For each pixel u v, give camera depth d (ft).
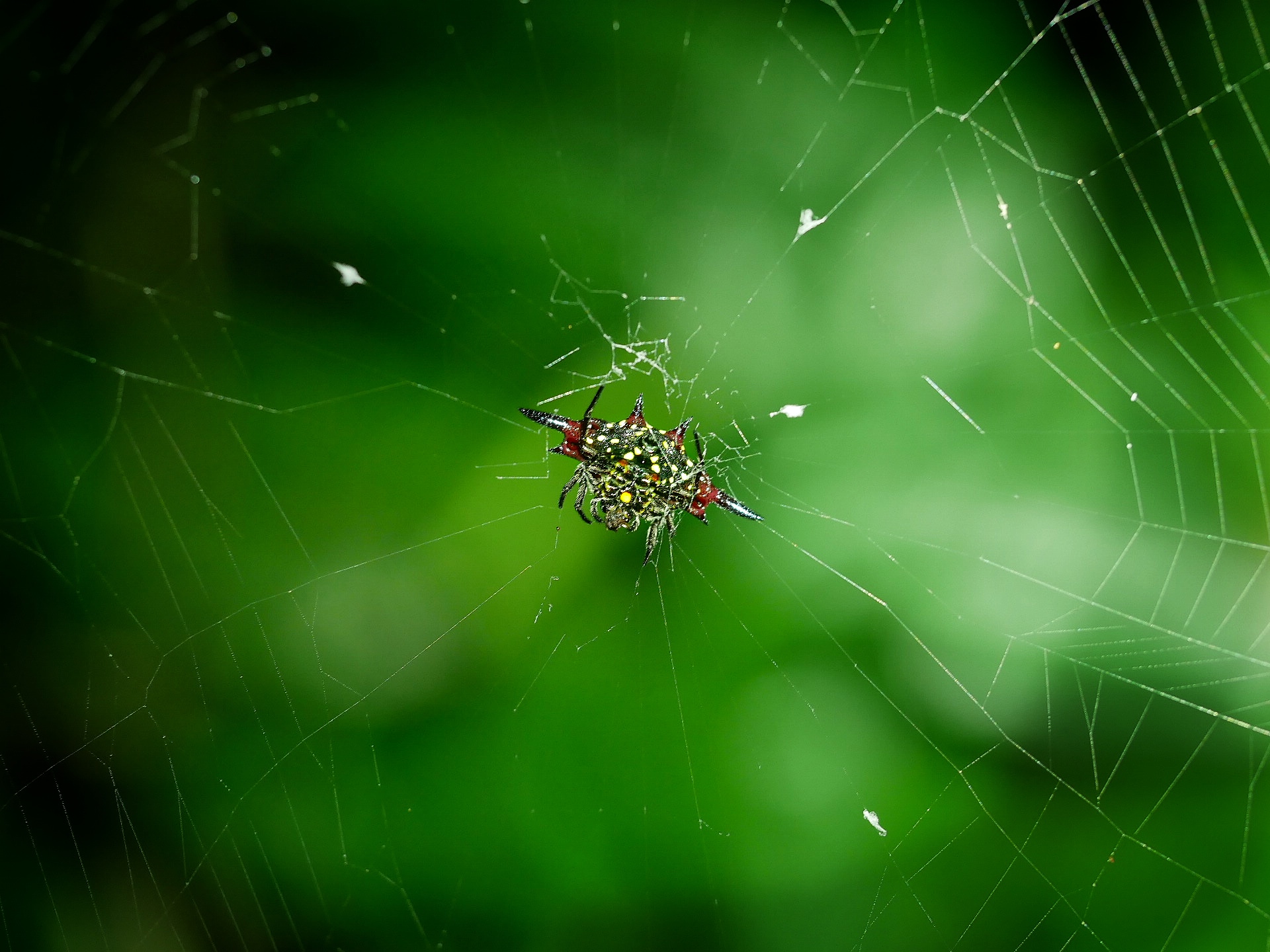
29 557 0.48
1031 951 0.49
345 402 0.50
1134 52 0.50
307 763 0.50
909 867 0.50
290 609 0.50
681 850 0.50
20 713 0.48
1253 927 0.49
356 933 0.49
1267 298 0.50
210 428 0.49
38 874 0.48
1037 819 0.50
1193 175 0.50
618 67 0.50
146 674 0.49
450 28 0.49
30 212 0.47
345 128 0.49
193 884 0.49
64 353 0.48
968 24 0.50
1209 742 0.50
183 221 0.48
